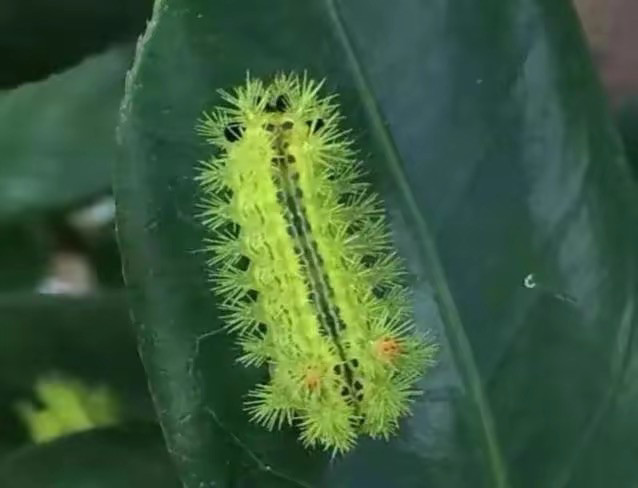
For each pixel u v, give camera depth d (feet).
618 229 0.32
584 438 0.33
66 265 0.41
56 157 0.33
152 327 0.30
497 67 0.31
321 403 0.34
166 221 0.31
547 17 0.31
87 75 0.34
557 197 0.32
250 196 0.35
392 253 0.33
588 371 0.32
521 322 0.33
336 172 0.35
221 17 0.31
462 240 0.33
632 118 0.39
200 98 0.31
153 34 0.30
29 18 0.38
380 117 0.32
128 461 0.34
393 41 0.32
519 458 0.33
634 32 0.48
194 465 0.31
